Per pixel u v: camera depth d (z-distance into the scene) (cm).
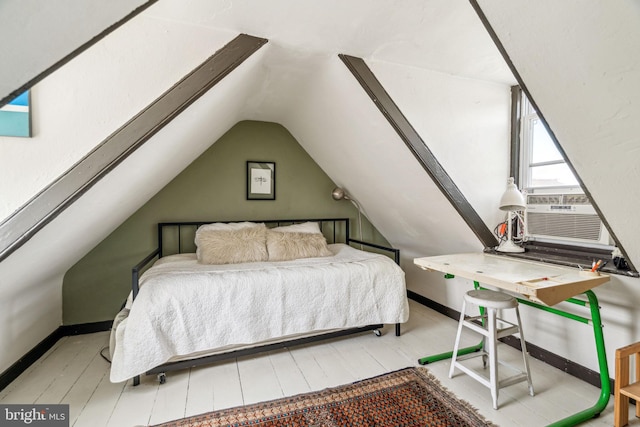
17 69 58
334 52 194
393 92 208
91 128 144
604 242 190
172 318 195
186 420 164
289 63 210
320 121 285
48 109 138
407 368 215
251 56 182
